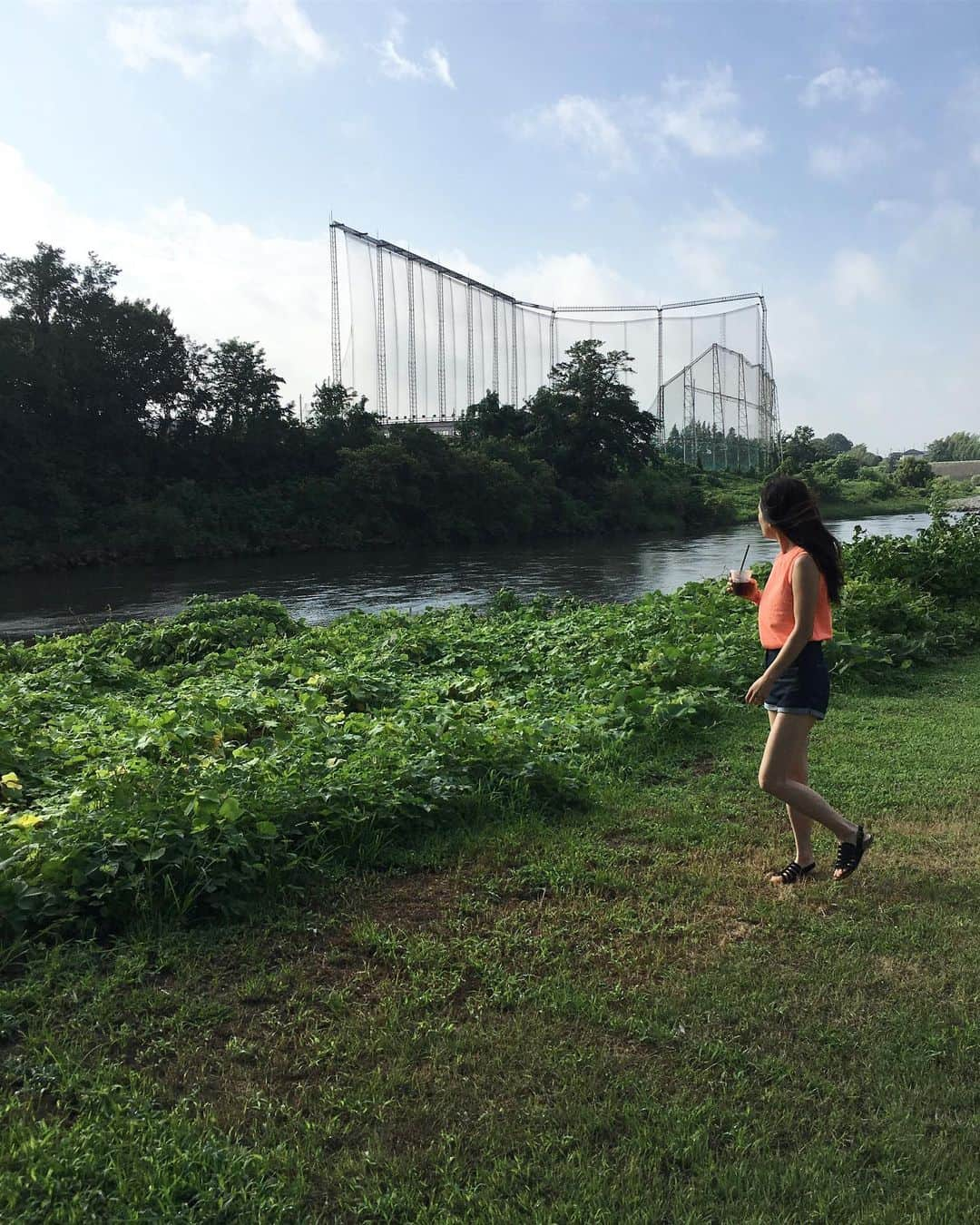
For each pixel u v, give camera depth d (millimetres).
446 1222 1951
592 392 64438
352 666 8867
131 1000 2852
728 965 3098
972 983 2947
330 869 3932
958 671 8242
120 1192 1999
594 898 3676
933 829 4375
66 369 41969
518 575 31375
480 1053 2604
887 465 131500
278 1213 1970
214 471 47125
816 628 3623
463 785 4656
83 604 25609
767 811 4730
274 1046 2635
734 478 87500
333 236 72750
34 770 5398
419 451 50844
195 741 5668
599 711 6449
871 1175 2115
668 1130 2258
